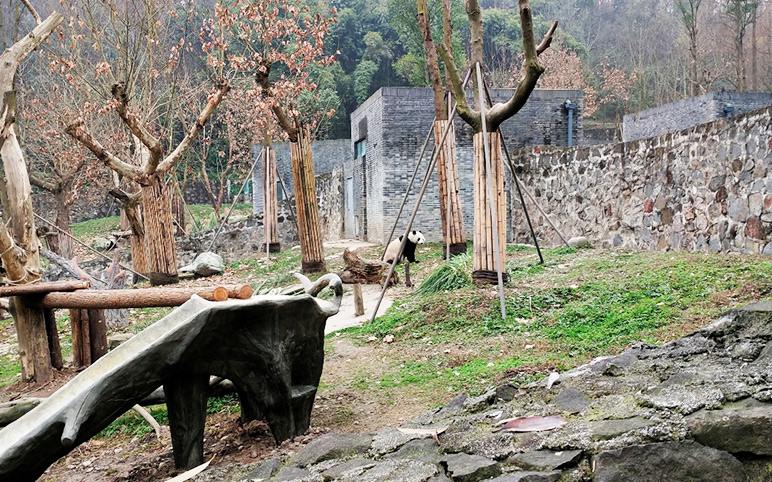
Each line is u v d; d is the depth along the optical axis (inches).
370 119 812.0
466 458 122.8
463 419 145.9
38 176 893.8
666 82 1857.8
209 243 837.8
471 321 312.5
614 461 108.0
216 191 1707.7
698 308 263.4
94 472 196.7
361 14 1980.8
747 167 370.6
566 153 601.3
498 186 360.2
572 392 141.9
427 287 400.8
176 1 800.3
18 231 333.1
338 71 1838.1
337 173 1067.3
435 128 564.1
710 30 1920.5
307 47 587.5
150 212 598.2
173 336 152.8
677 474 106.7
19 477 134.1
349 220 1029.2
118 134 789.9
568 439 116.5
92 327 346.9
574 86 1587.1
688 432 110.7
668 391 128.1
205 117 600.7
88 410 138.3
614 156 522.6
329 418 203.9
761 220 358.6
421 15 549.6
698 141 418.3
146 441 224.4
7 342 467.8
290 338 179.5
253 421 195.5
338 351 299.9
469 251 567.2
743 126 374.0
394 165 745.0
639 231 489.7
